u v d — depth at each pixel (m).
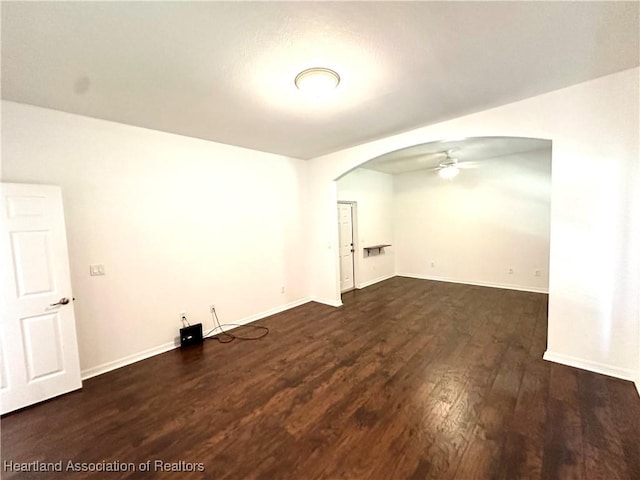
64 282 2.48
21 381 2.27
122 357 2.99
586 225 2.51
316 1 1.41
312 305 4.91
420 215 6.76
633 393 2.21
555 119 2.58
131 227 3.05
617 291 2.41
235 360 3.02
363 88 2.37
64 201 2.63
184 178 3.48
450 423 1.97
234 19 1.52
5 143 2.34
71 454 1.80
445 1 1.44
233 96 2.43
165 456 1.76
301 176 4.96
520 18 1.59
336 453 1.74
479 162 5.82
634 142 2.27
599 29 1.69
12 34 1.56
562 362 2.70
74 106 2.52
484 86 2.41
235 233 4.02
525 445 1.75
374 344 3.29
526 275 5.42
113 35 1.62
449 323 3.88
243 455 1.75
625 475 1.53
